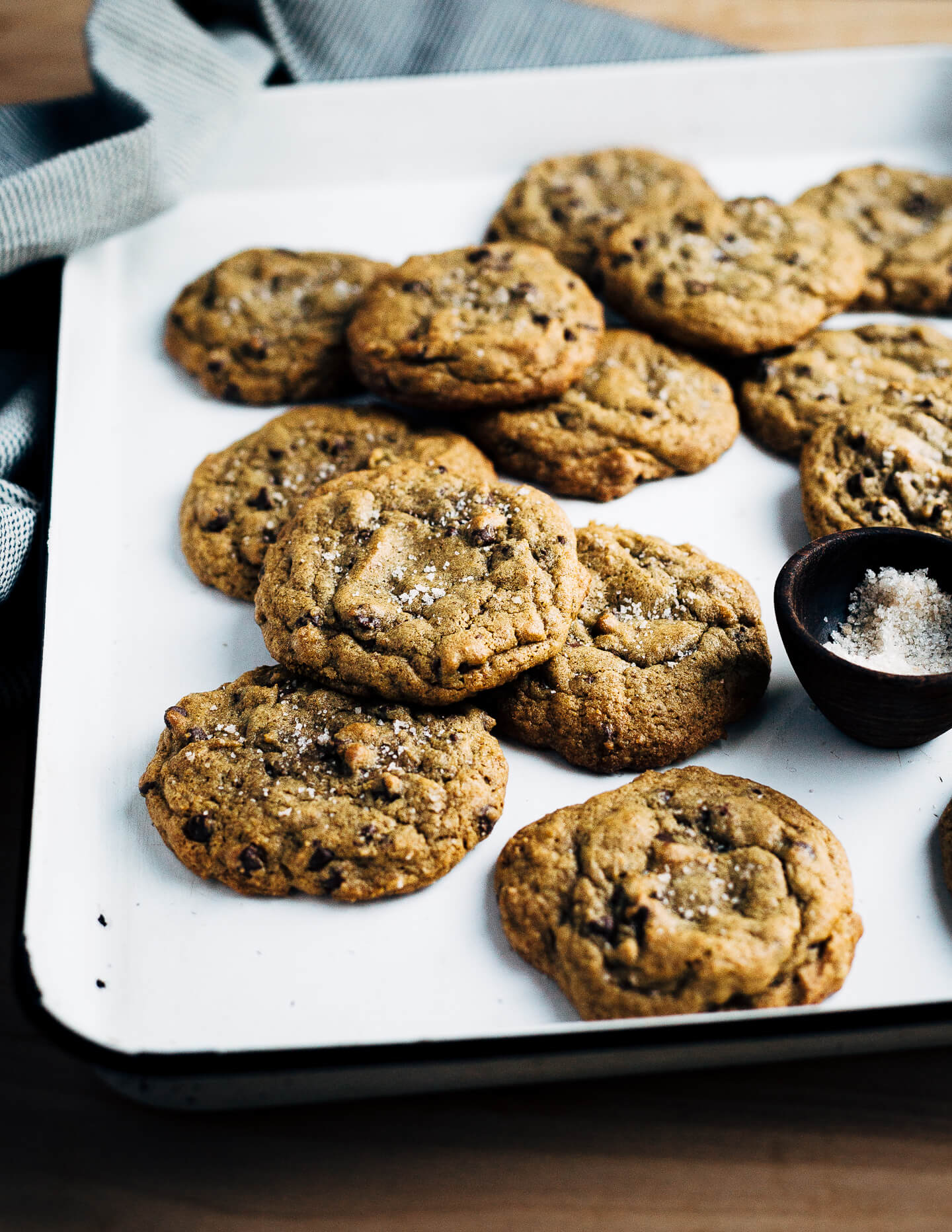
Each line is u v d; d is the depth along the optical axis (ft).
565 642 1.44
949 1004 1.24
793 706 1.45
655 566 1.49
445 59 2.01
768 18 2.15
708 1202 1.27
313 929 1.34
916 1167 1.28
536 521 1.45
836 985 1.28
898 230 1.80
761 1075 1.32
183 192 1.82
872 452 1.56
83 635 1.52
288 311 1.73
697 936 1.27
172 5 1.87
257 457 1.62
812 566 1.41
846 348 1.69
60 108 1.86
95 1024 1.31
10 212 1.69
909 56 1.92
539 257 1.71
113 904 1.37
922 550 1.42
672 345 1.69
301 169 1.92
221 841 1.36
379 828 1.34
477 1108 1.32
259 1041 1.29
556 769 1.42
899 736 1.39
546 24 2.04
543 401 1.63
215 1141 1.31
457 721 1.40
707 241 1.73
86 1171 1.30
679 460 1.61
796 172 1.95
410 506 1.48
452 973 1.32
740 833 1.33
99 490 1.64
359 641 1.40
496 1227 1.27
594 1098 1.32
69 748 1.45
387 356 1.61
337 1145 1.30
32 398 1.69
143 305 1.81
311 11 1.96
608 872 1.31
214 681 1.50
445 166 1.94
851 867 1.36
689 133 1.95
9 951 1.43
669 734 1.41
